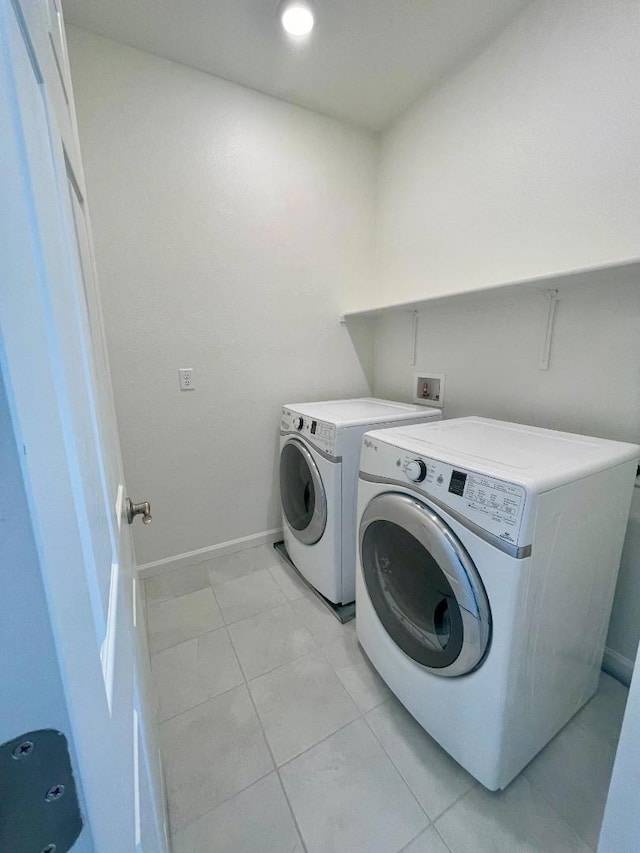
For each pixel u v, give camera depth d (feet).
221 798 3.43
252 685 4.59
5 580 0.83
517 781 3.54
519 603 2.88
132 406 6.21
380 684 4.59
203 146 6.03
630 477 3.73
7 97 0.78
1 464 0.78
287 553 7.45
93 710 0.97
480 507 3.02
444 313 6.66
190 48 5.39
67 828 0.93
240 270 6.69
